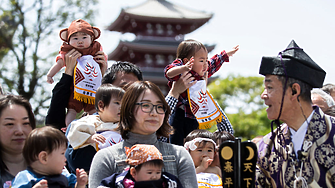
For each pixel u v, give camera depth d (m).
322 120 3.16
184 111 4.66
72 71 4.58
